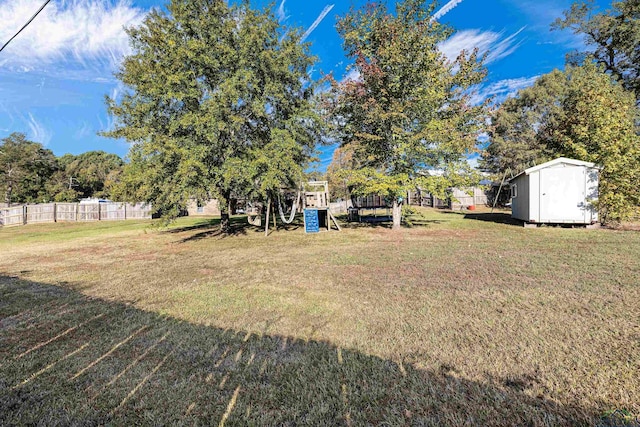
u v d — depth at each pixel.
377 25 11.00
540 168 11.24
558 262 5.62
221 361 2.59
